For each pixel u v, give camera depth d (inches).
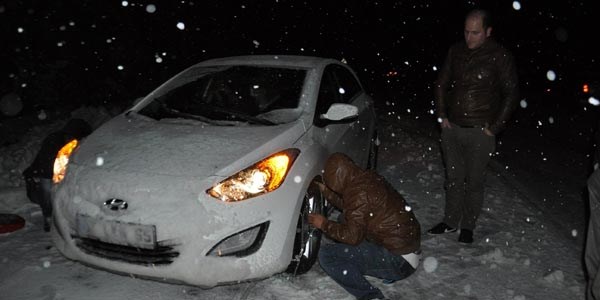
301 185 118.6
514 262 142.3
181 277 104.4
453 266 138.8
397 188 211.9
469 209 154.3
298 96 148.3
